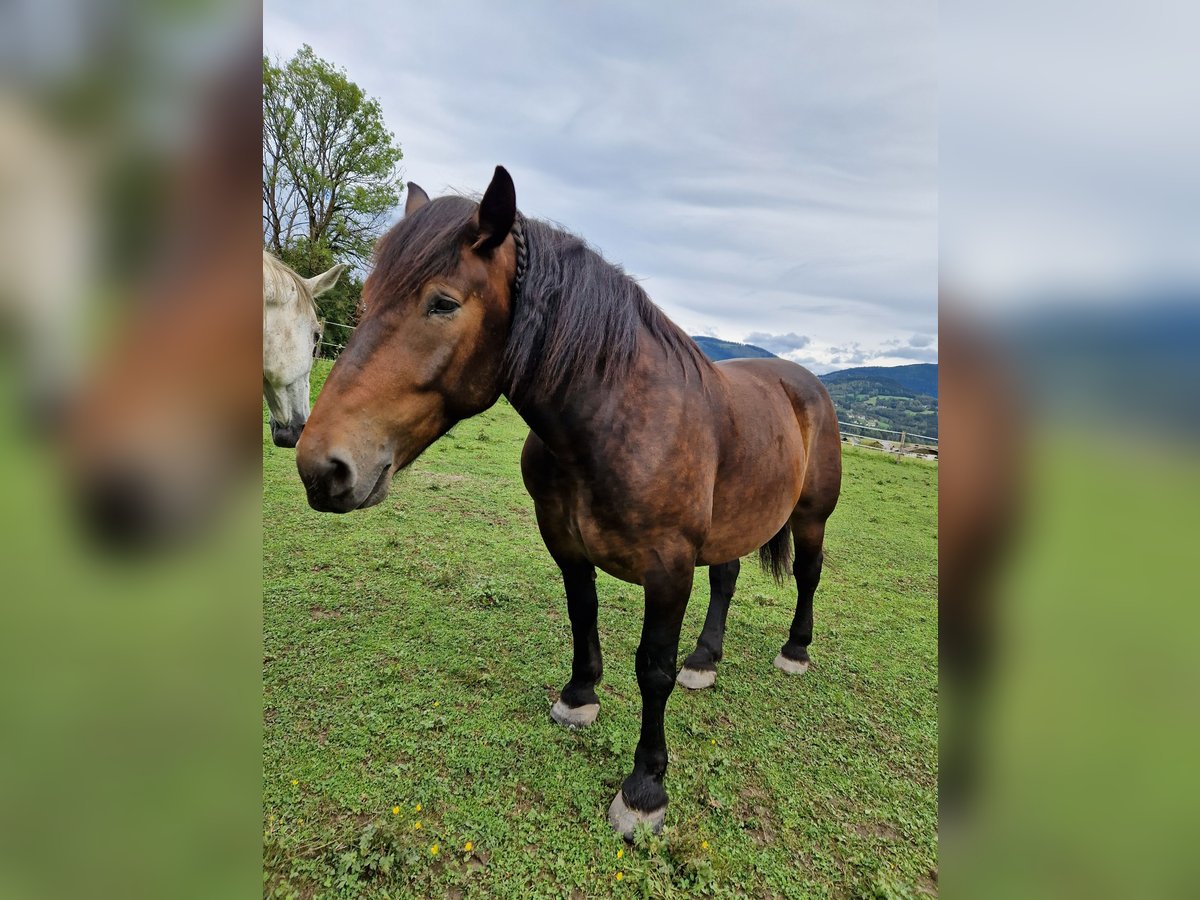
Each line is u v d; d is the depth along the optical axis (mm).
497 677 2715
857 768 2406
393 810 1903
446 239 1461
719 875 1788
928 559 5914
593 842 1874
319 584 3496
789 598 4383
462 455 7680
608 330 1737
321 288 4895
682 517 1854
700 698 2787
